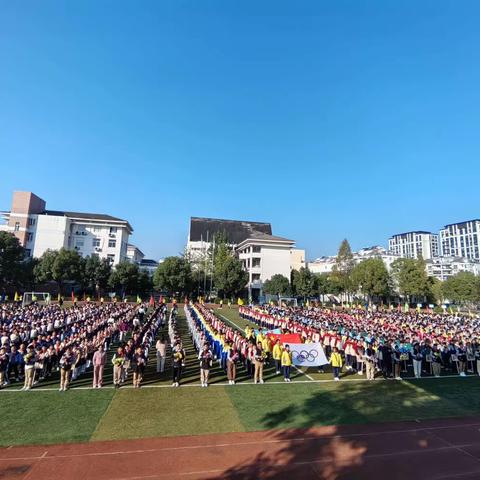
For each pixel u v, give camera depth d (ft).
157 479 30.27
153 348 89.35
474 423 44.75
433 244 654.53
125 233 314.55
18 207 276.62
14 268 214.28
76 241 293.64
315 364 72.23
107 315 116.88
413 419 45.70
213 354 76.48
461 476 32.09
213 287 277.44
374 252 500.33
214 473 31.53
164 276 242.78
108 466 32.09
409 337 89.45
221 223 382.01
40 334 80.48
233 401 50.93
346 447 37.24
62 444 36.14
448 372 73.77
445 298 314.35
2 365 56.59
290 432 40.57
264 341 81.20
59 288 235.81
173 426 41.34
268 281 280.51
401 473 32.35
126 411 45.80
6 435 38.04
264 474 31.58
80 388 55.93
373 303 318.24
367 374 67.00
